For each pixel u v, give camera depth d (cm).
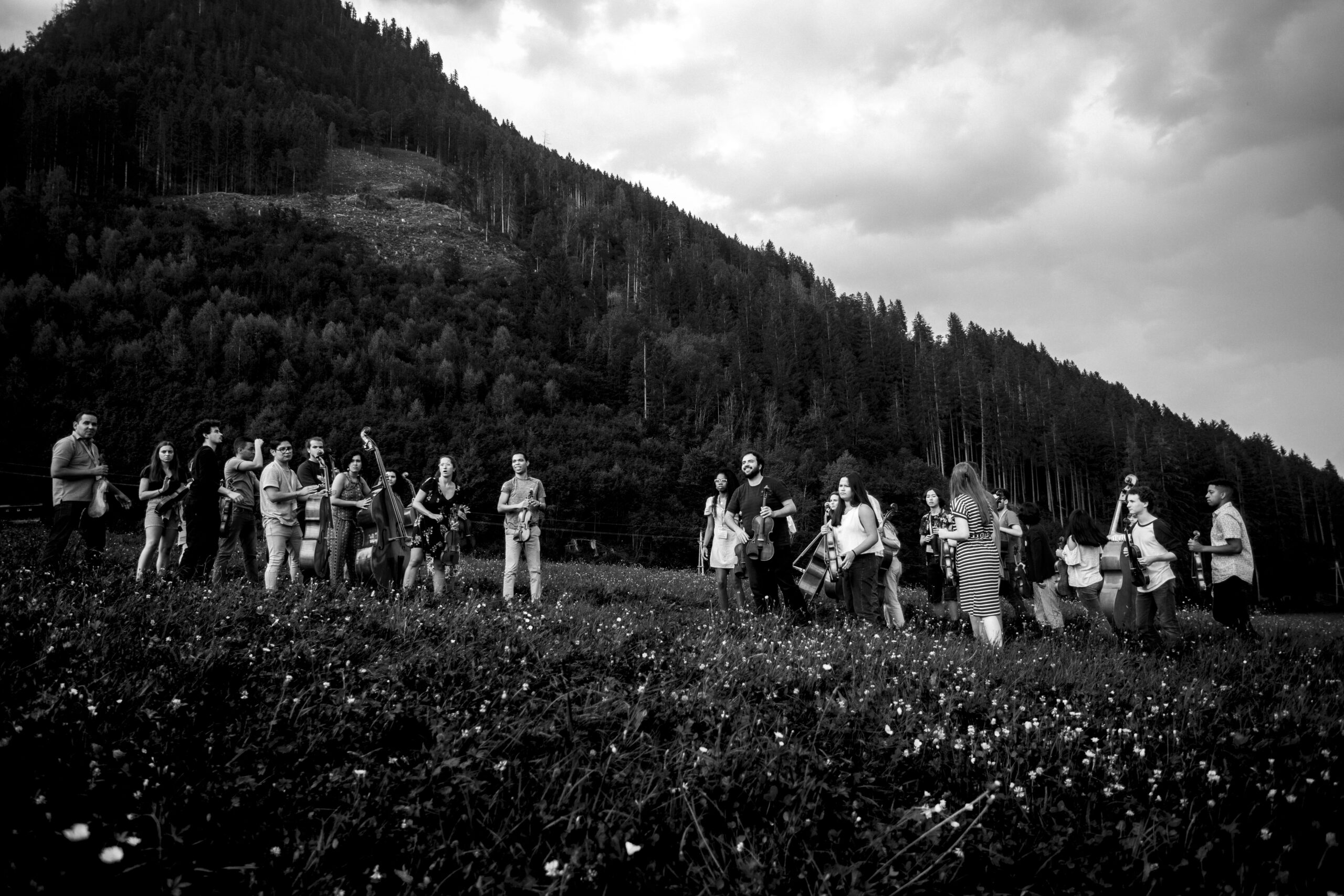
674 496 8031
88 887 218
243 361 8806
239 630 562
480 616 733
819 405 11650
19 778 261
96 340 8862
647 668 576
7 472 4803
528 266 16625
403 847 277
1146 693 577
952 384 11688
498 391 10025
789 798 327
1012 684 588
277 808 294
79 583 700
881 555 1073
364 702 415
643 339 12438
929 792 365
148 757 308
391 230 17812
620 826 296
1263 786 360
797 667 606
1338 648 916
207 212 15975
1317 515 11050
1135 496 914
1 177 14962
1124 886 283
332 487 991
